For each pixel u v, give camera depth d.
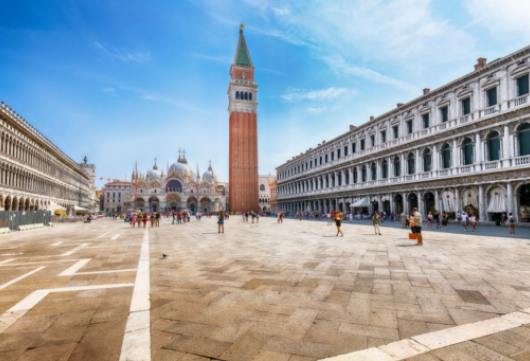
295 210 91.69
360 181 58.59
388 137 51.03
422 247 16.75
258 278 9.75
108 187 182.25
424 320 6.16
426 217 42.94
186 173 156.25
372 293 8.01
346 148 65.00
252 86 122.69
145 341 5.27
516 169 30.61
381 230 29.94
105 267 11.95
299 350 4.94
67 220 70.88
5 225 34.81
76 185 110.06
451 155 38.91
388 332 5.61
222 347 5.05
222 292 8.20
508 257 13.32
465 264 11.78
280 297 7.71
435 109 41.72
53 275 10.53
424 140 42.91
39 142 64.75
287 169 100.25
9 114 48.25
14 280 9.81
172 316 6.45
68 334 5.57
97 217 103.69
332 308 6.89
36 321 6.21
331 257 13.69
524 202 30.91
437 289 8.34
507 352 4.80
